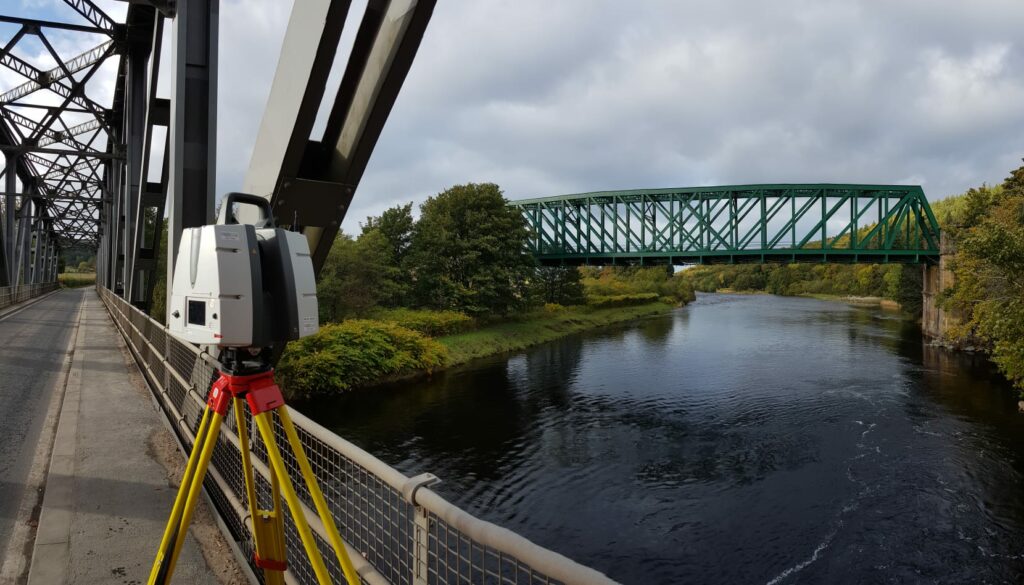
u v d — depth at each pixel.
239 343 1.69
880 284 95.44
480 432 18.08
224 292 1.67
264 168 4.27
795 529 11.69
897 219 51.88
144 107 17.19
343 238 32.38
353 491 2.22
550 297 59.59
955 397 22.27
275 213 4.17
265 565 2.15
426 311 35.78
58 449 5.14
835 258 52.28
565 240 62.75
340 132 4.24
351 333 24.73
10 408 7.77
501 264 40.53
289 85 3.70
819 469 14.89
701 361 31.17
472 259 38.50
